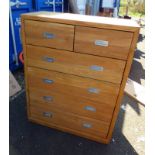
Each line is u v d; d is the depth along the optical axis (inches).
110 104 52.9
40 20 47.6
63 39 47.9
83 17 51.0
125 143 61.7
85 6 159.3
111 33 42.8
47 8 114.0
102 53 46.0
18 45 95.4
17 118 69.6
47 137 62.3
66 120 62.8
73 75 52.4
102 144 61.0
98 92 52.3
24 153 55.8
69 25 45.5
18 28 92.6
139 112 78.3
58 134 63.9
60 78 54.6
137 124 70.8
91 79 50.9
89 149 58.8
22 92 85.2
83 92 54.2
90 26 43.7
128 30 41.1
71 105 58.6
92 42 45.4
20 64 100.4
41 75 56.7
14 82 80.7
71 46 48.0
